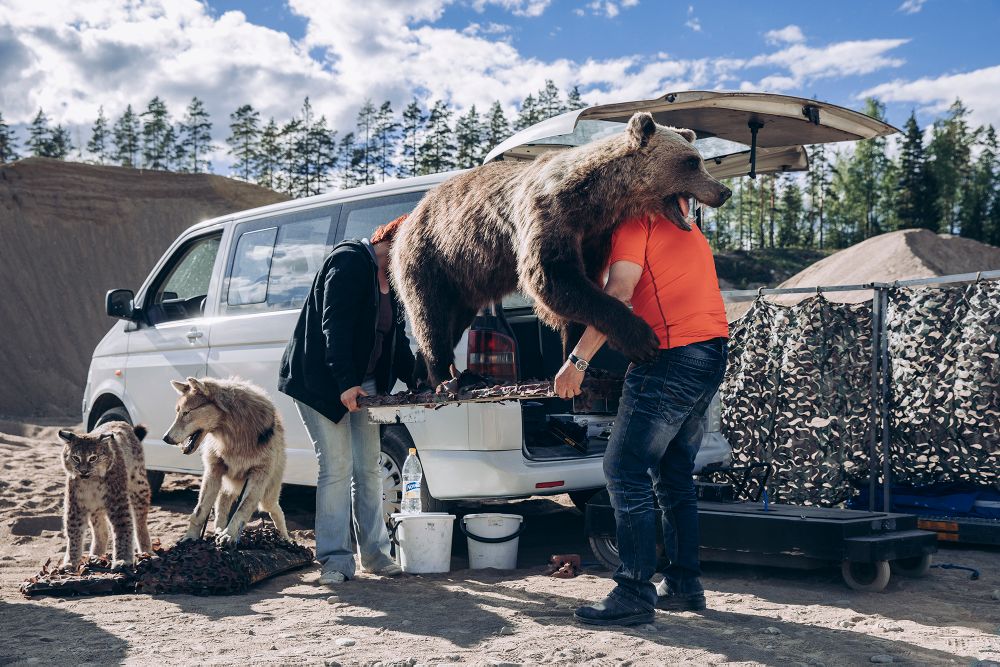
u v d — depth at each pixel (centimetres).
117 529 525
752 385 640
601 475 552
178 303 756
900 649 341
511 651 338
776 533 470
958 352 598
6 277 4484
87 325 4400
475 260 425
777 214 10031
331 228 626
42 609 421
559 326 410
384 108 10275
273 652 338
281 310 642
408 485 554
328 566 486
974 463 591
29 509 736
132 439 566
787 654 335
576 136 586
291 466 630
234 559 477
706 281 381
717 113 593
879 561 446
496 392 382
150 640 358
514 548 536
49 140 11056
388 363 512
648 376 371
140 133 11375
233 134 10706
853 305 639
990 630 375
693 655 332
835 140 667
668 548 413
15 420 2291
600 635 361
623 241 372
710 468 598
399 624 384
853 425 624
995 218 9312
